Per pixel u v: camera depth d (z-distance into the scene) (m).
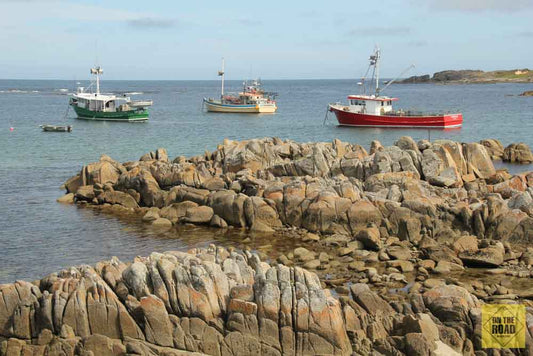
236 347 25.70
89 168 59.78
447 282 34.41
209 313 26.17
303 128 122.94
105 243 44.16
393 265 37.75
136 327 26.33
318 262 38.03
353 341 25.72
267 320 25.56
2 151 89.12
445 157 56.09
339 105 126.88
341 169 55.41
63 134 111.31
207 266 27.22
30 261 39.97
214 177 54.47
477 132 112.00
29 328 27.30
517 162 79.50
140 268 27.41
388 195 47.47
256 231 46.62
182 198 52.22
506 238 41.41
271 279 26.09
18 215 52.12
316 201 45.81
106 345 25.81
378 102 119.19
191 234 46.41
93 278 27.52
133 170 57.22
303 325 25.31
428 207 43.47
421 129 115.81
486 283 35.06
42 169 74.62
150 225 49.03
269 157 61.03
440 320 27.00
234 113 165.50
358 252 40.38
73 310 26.64
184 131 119.31
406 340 24.84
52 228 48.12
